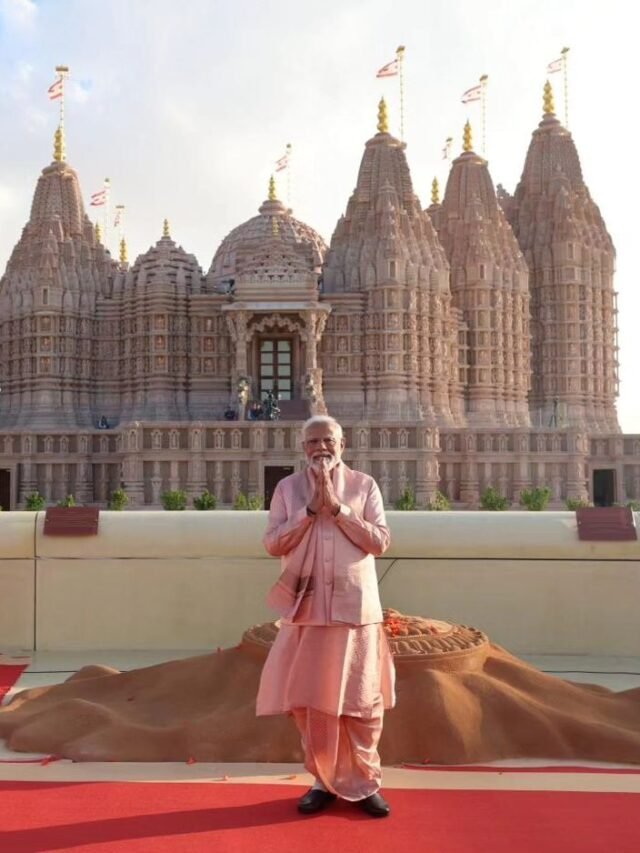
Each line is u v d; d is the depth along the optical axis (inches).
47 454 2143.2
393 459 2053.4
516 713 314.2
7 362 2598.4
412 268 2493.8
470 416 2664.9
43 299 2495.1
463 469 2187.5
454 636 351.6
